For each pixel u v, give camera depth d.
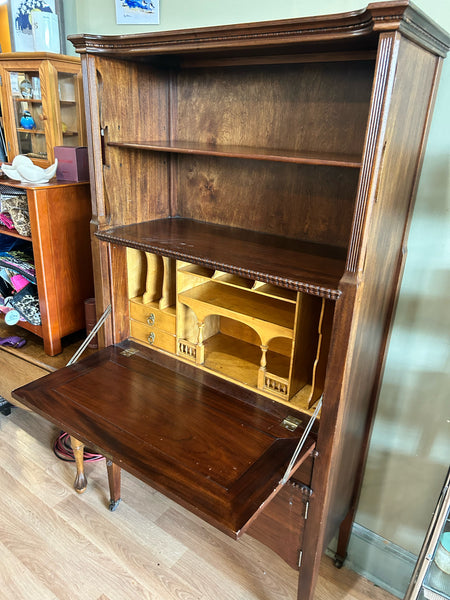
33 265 1.97
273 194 1.44
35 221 1.70
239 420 1.26
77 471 1.85
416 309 1.34
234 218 1.56
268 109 1.37
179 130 1.58
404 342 1.39
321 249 1.34
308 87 1.28
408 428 1.47
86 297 1.98
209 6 1.46
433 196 1.23
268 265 1.18
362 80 1.20
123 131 1.43
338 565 1.68
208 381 1.43
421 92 1.02
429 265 1.29
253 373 1.44
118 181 1.47
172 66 1.50
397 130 0.95
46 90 1.77
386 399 1.48
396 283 1.26
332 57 1.20
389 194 1.02
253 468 1.10
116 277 1.55
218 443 1.18
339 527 1.62
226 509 0.98
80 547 1.65
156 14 1.59
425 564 1.11
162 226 1.56
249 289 1.28
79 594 1.49
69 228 1.82
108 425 1.23
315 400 1.30
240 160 1.48
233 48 1.07
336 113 1.26
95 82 1.31
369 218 0.94
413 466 1.50
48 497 1.86
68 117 1.88
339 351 1.04
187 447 1.16
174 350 1.54
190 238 1.42
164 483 1.04
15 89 1.91
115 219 1.50
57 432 2.23
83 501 1.85
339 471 1.29
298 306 1.17
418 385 1.41
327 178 1.33
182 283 1.45
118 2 1.66
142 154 1.52
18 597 1.47
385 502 1.59
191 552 1.67
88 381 1.42
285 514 1.31
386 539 1.63
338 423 1.13
